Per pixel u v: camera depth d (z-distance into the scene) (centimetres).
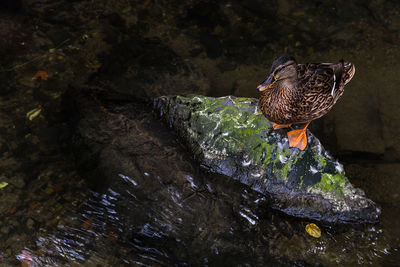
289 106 473
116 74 525
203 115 480
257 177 473
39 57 529
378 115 518
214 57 544
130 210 464
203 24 563
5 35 536
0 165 477
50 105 505
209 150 475
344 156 499
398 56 552
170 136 484
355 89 530
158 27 557
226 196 470
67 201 466
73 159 480
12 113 499
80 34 546
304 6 582
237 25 566
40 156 482
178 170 473
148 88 519
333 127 511
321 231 468
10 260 450
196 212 465
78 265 450
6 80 514
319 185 470
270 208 471
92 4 565
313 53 552
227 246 458
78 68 525
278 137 475
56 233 458
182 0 577
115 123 489
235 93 525
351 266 459
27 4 557
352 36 564
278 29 566
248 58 545
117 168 473
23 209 464
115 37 547
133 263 452
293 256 459
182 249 456
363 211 471
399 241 469
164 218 462
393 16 578
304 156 473
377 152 502
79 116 494
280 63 470
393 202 482
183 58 540
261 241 461
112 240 457
